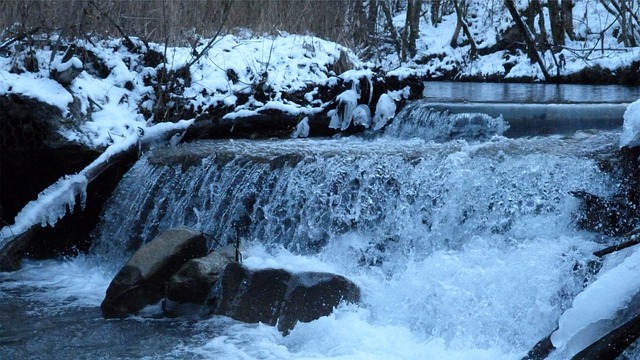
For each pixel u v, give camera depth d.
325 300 6.50
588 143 8.10
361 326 6.30
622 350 4.88
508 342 6.10
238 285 6.68
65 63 9.28
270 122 10.23
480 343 6.16
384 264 7.45
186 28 11.75
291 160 8.20
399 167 7.82
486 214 7.36
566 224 7.04
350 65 11.56
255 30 12.52
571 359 4.93
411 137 10.11
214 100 10.10
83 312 7.10
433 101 10.43
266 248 7.90
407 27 21.70
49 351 6.17
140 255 7.12
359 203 7.79
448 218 7.46
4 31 10.05
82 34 10.30
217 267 7.00
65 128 8.98
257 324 6.54
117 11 11.09
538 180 7.29
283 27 12.84
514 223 7.23
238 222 8.23
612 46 20.25
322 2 13.53
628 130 7.18
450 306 6.37
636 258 5.30
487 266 6.59
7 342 6.35
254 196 8.23
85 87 9.55
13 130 8.95
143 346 6.22
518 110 9.73
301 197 7.99
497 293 6.31
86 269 8.70
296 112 10.24
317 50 11.46
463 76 20.52
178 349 6.13
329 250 7.73
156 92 10.12
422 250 7.48
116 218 8.89
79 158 9.02
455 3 21.31
